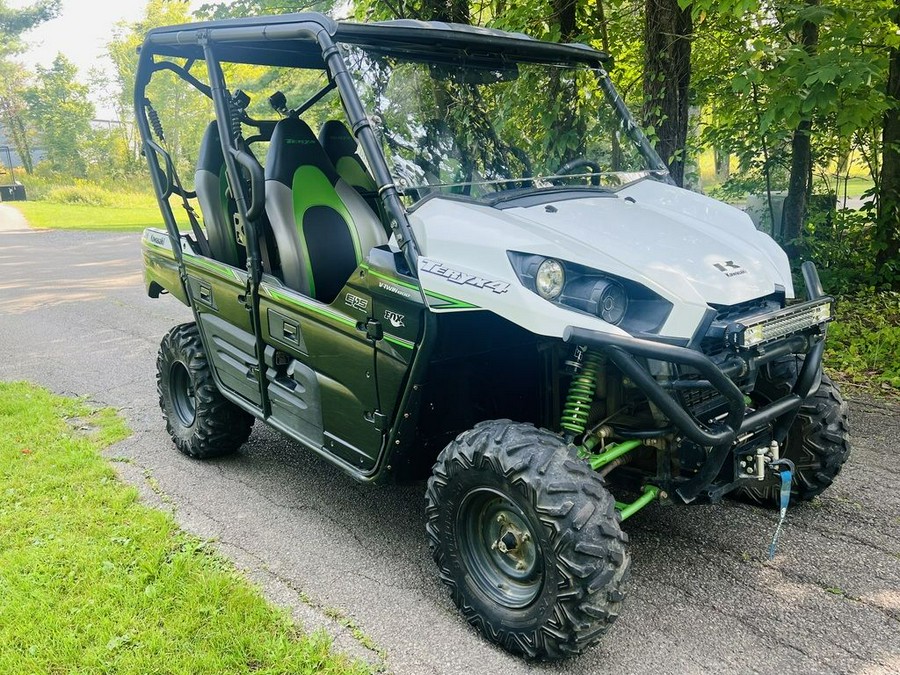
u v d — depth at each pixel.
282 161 3.69
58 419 5.15
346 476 4.22
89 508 3.79
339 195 3.80
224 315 3.90
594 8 7.36
